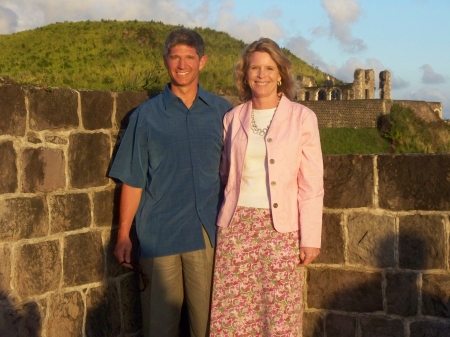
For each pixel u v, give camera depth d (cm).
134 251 378
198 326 336
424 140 3288
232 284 305
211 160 332
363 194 350
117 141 367
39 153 318
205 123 332
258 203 303
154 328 333
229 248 307
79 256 343
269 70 313
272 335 298
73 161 338
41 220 319
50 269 324
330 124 3572
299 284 308
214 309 310
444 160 333
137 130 330
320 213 303
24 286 310
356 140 3334
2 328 299
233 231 306
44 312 321
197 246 326
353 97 4100
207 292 331
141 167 331
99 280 357
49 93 324
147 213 332
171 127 329
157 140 329
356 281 353
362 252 351
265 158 305
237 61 328
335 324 359
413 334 343
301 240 302
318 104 3616
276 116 309
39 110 318
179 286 339
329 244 358
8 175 301
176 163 328
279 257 298
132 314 383
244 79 329
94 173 352
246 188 307
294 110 310
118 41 3434
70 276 337
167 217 328
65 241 334
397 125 3334
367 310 352
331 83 4578
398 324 346
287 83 323
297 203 308
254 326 305
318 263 361
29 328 312
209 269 331
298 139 303
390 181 344
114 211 367
